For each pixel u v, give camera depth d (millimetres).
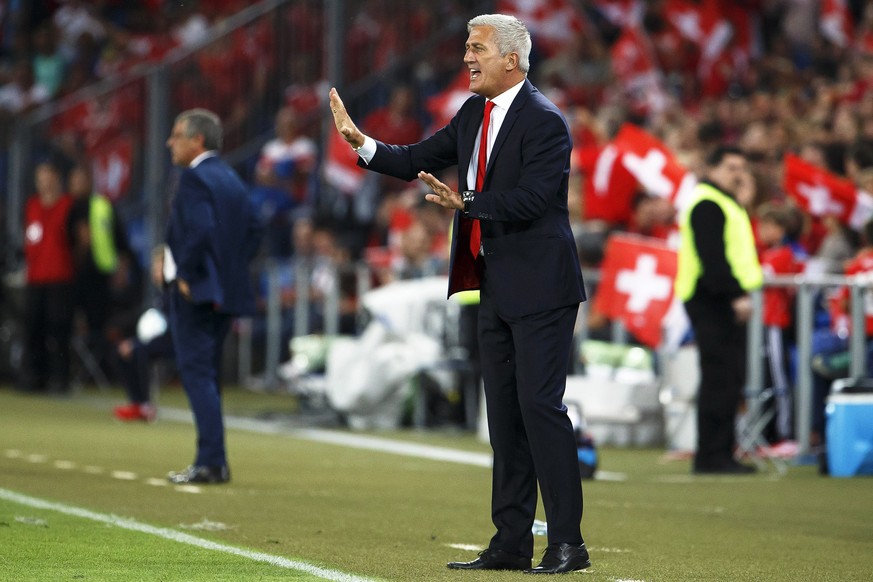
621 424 38781
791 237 38656
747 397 34281
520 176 18641
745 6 61469
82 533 21297
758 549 21438
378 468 32344
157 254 31344
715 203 31172
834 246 38125
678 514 25516
